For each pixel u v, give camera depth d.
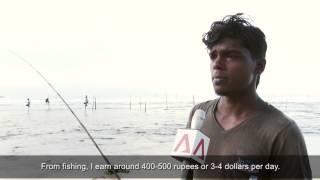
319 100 77.25
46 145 19.56
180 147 1.72
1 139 22.36
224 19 1.63
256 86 1.69
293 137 1.45
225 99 1.69
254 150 1.50
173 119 36.62
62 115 41.81
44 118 37.91
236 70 1.58
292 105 58.56
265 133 1.50
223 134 1.61
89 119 36.88
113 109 53.75
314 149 16.73
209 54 1.69
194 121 1.78
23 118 37.69
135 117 38.88
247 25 1.59
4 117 39.00
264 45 1.64
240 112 1.62
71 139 22.27
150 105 66.56
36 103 78.19
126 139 22.11
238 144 1.55
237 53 1.58
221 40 1.62
